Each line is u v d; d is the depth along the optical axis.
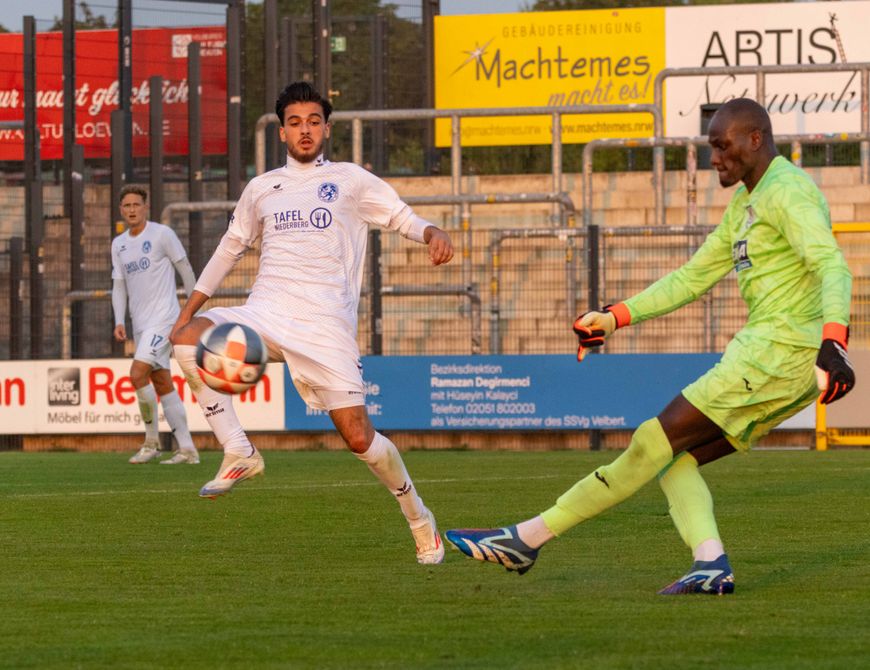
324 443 56.53
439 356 54.78
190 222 61.75
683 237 62.19
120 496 34.75
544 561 21.94
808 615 16.48
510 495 34.22
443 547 22.25
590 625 15.87
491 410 54.38
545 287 63.72
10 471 44.50
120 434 57.50
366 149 75.88
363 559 22.55
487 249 65.06
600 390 53.78
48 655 14.34
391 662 13.74
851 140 63.44
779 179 17.64
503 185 75.62
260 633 15.55
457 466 45.00
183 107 74.19
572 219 63.47
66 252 69.38
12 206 81.88
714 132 18.06
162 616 16.84
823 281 16.89
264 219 21.58
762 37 79.69
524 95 81.56
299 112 21.41
